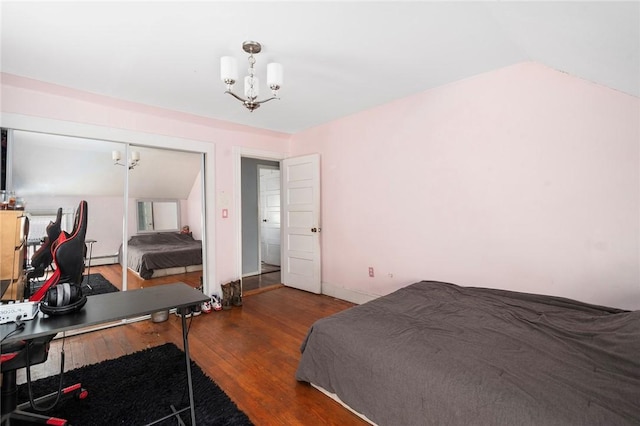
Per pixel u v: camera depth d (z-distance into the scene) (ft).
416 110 9.80
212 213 12.02
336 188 12.68
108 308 4.83
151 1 4.97
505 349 4.78
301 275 14.07
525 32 5.12
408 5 5.20
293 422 5.32
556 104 7.11
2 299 5.01
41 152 8.81
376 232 11.22
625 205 6.30
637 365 3.96
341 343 5.64
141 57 6.88
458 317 6.22
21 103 8.23
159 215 11.24
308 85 8.82
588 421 3.22
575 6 3.64
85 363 7.41
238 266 12.74
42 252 6.49
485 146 8.29
